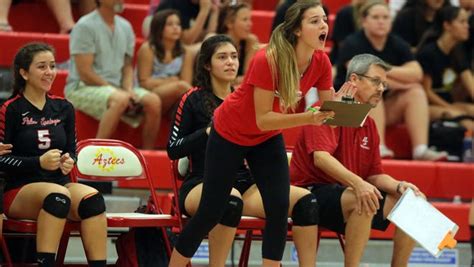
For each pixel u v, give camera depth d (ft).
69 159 50.34
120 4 72.90
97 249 50.57
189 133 52.75
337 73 73.56
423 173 71.56
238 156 46.96
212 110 52.65
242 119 45.68
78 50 71.67
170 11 74.13
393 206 53.57
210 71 53.31
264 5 94.99
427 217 50.01
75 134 54.13
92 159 55.11
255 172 47.44
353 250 52.34
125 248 54.08
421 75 75.46
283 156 47.06
